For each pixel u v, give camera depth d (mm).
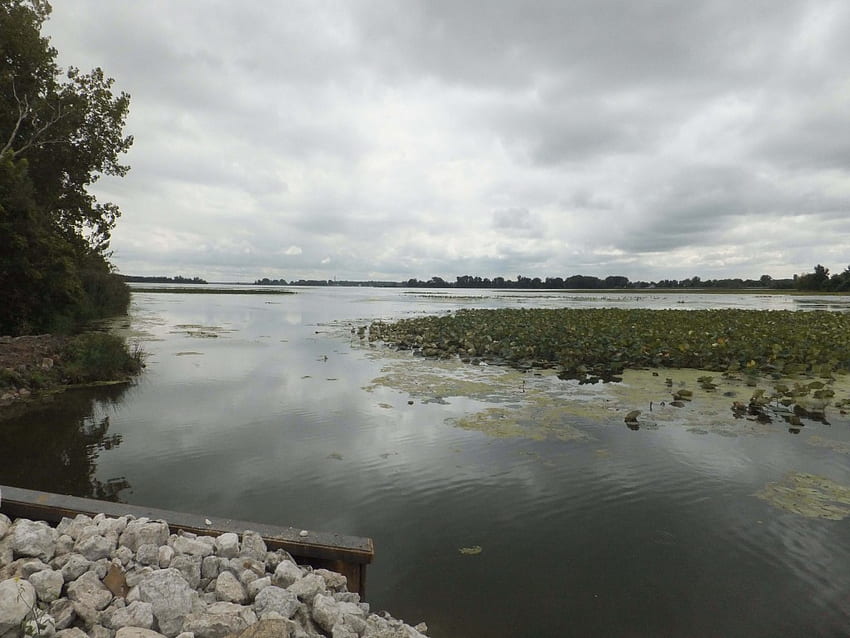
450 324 23594
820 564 4777
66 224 24422
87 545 3494
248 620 3059
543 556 4922
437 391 11703
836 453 7562
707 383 11672
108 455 7641
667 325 21938
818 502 6016
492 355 16875
